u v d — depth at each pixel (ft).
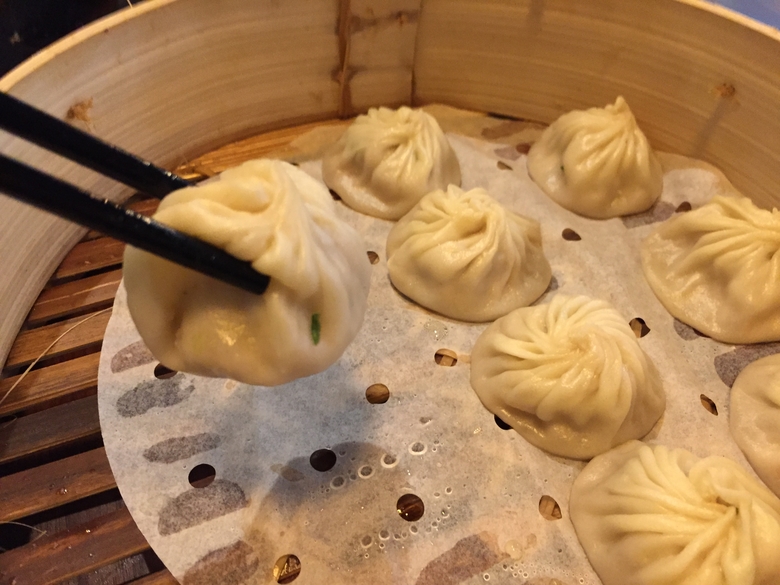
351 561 0.44
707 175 0.68
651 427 0.52
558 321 0.54
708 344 0.58
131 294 0.34
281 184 0.35
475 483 0.49
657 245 0.64
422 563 0.45
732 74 0.61
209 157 0.69
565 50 0.68
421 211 0.62
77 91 0.52
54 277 0.59
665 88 0.66
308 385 0.53
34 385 0.52
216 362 0.36
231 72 0.64
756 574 0.41
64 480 0.47
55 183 0.24
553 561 0.45
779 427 0.50
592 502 0.47
